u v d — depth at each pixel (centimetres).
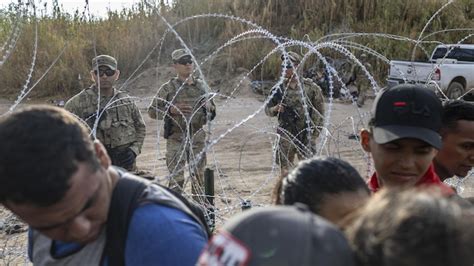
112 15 1942
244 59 1820
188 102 596
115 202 151
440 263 87
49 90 1794
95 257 152
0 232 413
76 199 136
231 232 94
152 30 1906
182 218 153
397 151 217
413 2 1861
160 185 163
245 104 1557
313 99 655
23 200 130
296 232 90
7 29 1472
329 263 89
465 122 260
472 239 90
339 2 1928
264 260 89
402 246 87
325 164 155
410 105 212
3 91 1784
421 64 1241
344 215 142
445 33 1809
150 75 1830
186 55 588
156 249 147
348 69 1373
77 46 1828
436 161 271
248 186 725
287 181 158
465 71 1656
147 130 1286
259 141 1079
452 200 99
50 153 130
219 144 1060
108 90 544
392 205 93
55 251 159
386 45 1680
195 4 1950
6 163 129
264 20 1925
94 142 150
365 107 1370
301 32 1914
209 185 446
